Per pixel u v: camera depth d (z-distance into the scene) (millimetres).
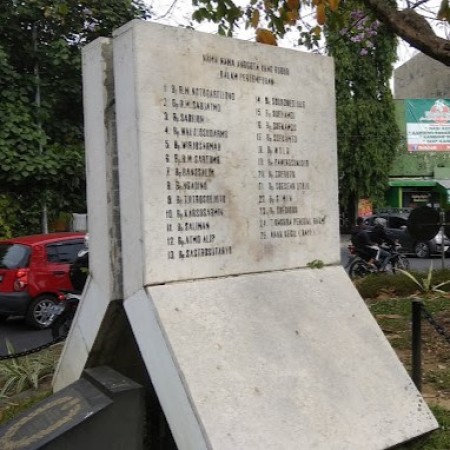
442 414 3857
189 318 3139
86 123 3668
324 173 4090
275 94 3811
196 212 3377
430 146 29109
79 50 12641
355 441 3123
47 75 13047
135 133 3205
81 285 7535
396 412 3393
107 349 3662
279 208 3795
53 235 9656
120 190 3379
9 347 5871
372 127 25438
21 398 4789
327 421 3121
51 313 9156
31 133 12297
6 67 12219
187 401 2865
